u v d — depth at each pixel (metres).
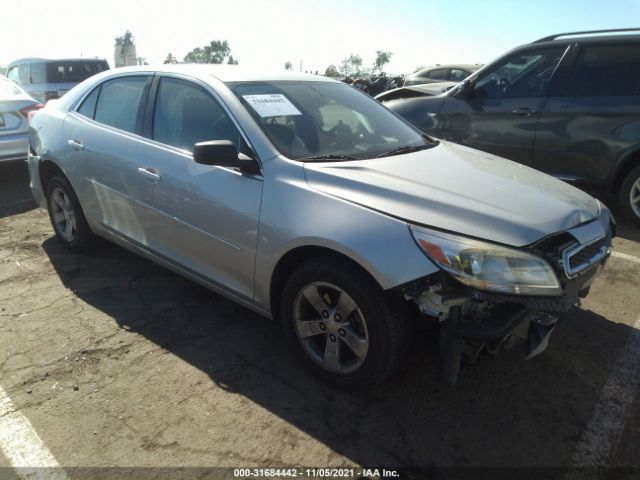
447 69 14.44
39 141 4.21
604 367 2.86
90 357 2.88
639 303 3.58
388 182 2.49
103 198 3.67
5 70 15.56
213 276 3.06
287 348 3.01
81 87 4.12
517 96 5.51
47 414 2.43
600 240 2.58
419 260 2.17
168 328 3.20
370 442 2.29
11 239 4.66
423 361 2.86
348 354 2.60
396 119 3.70
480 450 2.27
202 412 2.46
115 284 3.77
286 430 2.36
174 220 3.13
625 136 4.86
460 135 5.95
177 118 3.21
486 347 2.29
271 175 2.66
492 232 2.21
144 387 2.63
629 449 2.29
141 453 2.21
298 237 2.47
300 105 3.18
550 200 2.56
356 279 2.34
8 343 3.00
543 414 2.49
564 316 3.39
